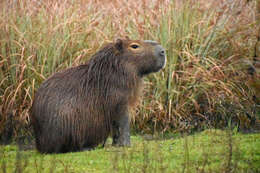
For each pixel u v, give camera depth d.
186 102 35.16
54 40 35.78
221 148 25.50
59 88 26.30
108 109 27.00
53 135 25.83
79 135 26.28
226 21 38.22
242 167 21.83
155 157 23.38
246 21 38.88
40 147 26.45
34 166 22.80
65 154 25.59
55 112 25.80
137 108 35.22
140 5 38.44
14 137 32.94
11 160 24.45
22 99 34.50
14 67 34.75
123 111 27.38
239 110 35.22
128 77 27.41
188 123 34.38
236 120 35.03
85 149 26.88
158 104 35.19
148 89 36.09
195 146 26.56
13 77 34.44
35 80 34.75
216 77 35.84
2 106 33.25
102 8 39.69
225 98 35.59
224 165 21.84
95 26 38.34
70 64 34.75
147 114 34.78
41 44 34.94
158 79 35.78
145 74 28.58
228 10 38.66
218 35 38.16
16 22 36.38
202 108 35.84
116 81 27.11
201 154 24.28
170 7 37.00
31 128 33.28
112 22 38.75
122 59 27.44
